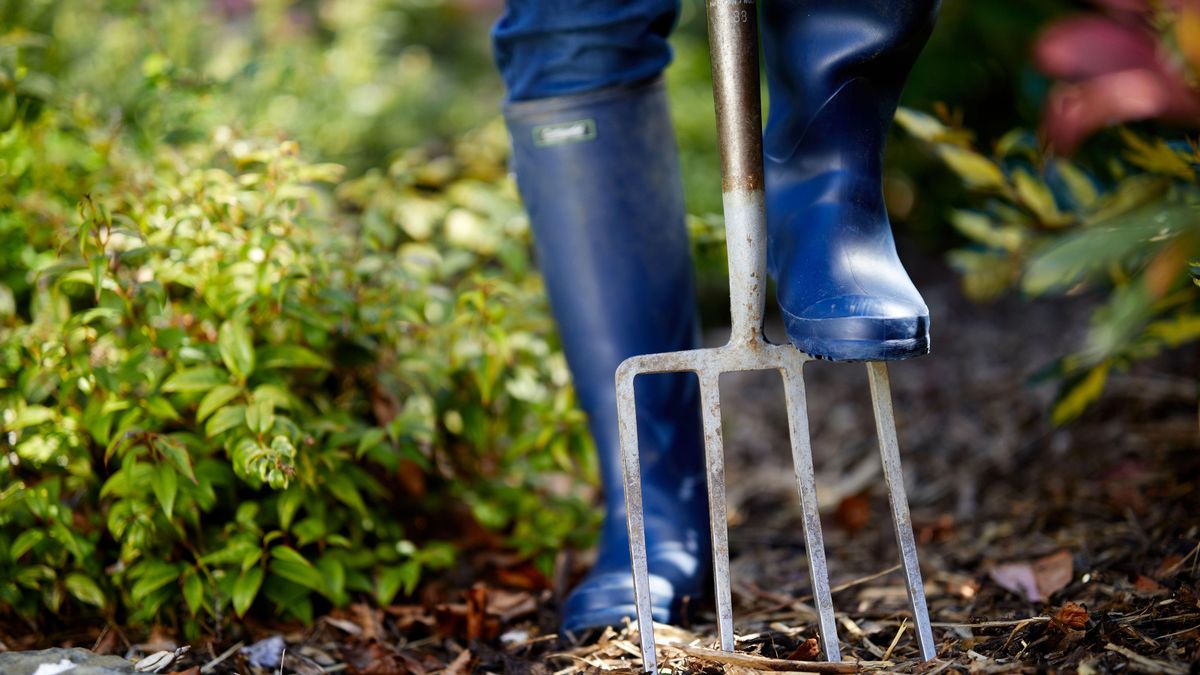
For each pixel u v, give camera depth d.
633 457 1.15
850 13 1.12
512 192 2.02
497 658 1.31
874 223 1.16
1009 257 1.73
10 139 1.50
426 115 3.18
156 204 1.46
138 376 1.31
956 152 1.62
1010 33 2.33
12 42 1.67
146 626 1.36
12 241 1.50
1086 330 2.41
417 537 1.65
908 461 2.04
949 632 1.25
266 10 2.74
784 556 1.68
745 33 1.11
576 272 1.37
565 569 1.55
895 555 1.62
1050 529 1.61
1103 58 1.40
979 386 2.27
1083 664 1.05
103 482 1.41
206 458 1.37
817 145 1.17
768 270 1.27
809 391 2.48
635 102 1.34
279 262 1.37
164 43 2.16
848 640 1.26
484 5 3.90
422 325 1.60
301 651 1.35
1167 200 1.35
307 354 1.38
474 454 1.75
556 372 1.78
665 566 1.33
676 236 1.40
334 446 1.39
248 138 1.60
